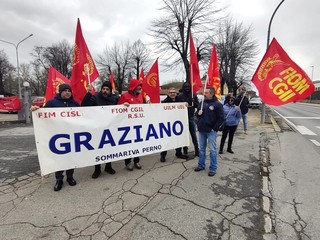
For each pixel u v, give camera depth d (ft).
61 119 13.71
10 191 13.37
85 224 10.18
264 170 16.69
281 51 16.93
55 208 11.46
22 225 10.09
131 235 9.46
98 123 14.88
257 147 23.45
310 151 22.27
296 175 15.89
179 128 18.65
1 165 18.15
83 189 13.51
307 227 10.02
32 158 20.13
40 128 13.12
